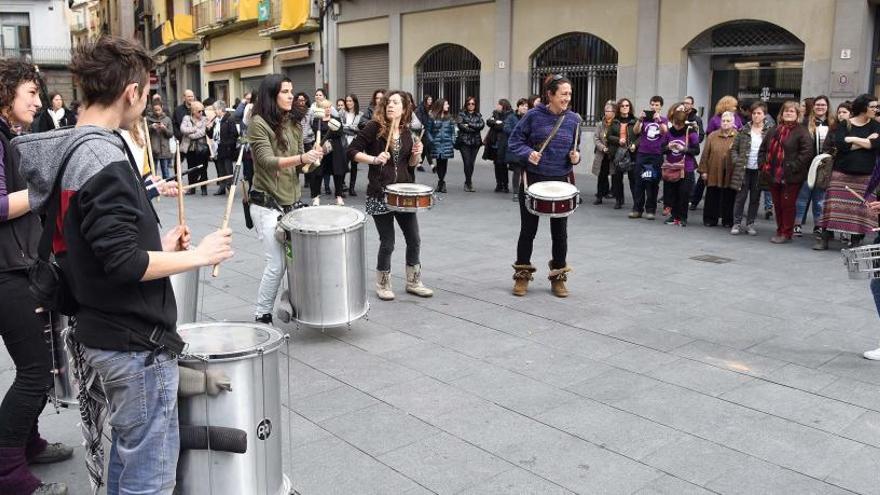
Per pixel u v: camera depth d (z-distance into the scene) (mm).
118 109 2359
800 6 13062
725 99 10172
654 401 4359
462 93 19766
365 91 23031
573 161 6445
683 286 6941
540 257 8180
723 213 10180
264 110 5289
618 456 3713
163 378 2379
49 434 4020
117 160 2221
